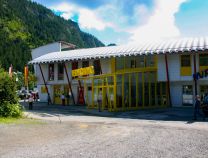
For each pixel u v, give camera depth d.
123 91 31.94
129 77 32.66
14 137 14.56
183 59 34.84
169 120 23.23
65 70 43.16
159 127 18.69
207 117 25.06
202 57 33.97
